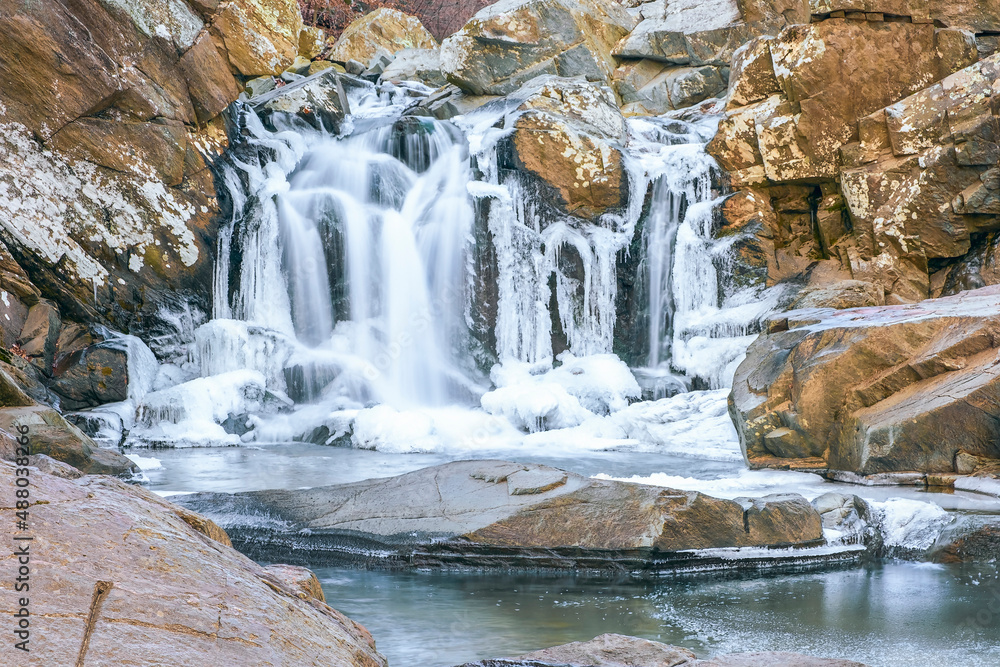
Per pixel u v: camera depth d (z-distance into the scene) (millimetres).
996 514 6398
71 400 12508
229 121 15836
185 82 14562
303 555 6301
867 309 10195
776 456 9219
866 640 4332
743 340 13883
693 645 4273
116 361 12789
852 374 8812
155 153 14023
